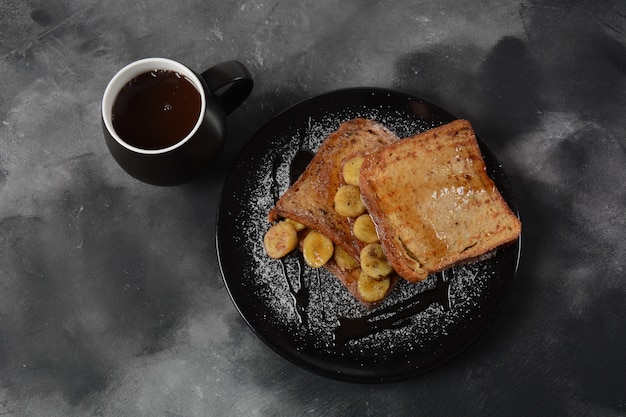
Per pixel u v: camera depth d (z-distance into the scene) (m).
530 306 0.81
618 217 0.83
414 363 0.77
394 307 0.78
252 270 0.79
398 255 0.75
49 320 0.81
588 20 0.87
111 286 0.82
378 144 0.81
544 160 0.84
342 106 0.81
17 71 0.85
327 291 0.79
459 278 0.79
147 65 0.74
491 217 0.77
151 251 0.82
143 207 0.83
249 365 0.80
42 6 0.86
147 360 0.81
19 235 0.83
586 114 0.85
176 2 0.87
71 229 0.83
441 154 0.77
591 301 0.81
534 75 0.85
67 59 0.86
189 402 0.80
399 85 0.85
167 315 0.81
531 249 0.82
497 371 0.80
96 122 0.85
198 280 0.82
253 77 0.85
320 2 0.87
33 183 0.83
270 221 0.80
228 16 0.87
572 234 0.82
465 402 0.80
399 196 0.76
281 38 0.86
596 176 0.84
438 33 0.86
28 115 0.85
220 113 0.76
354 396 0.80
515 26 0.87
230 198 0.79
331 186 0.80
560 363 0.80
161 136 0.74
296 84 0.85
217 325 0.81
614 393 0.80
